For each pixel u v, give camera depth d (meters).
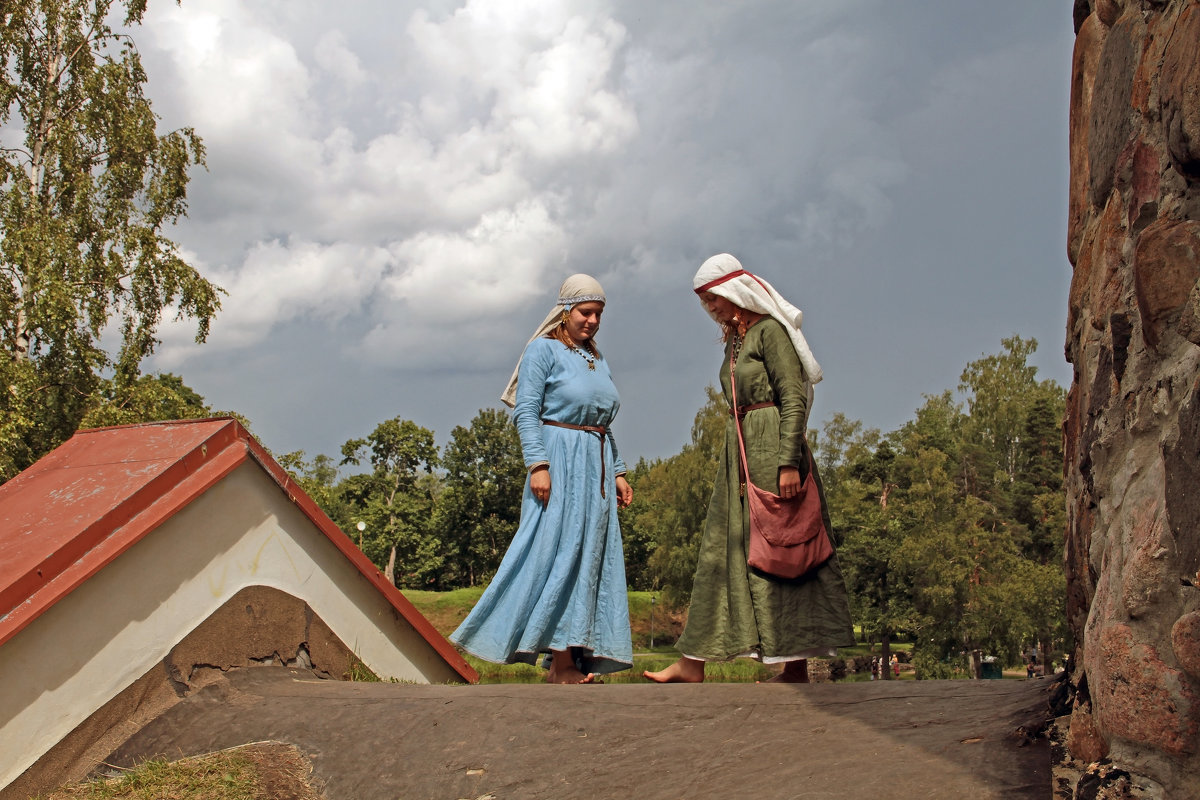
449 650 4.97
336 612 4.32
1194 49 1.54
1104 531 1.87
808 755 2.32
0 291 18.05
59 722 3.12
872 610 39.25
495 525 77.12
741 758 2.41
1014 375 49.62
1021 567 33.47
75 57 19.97
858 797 2.00
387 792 2.68
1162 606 1.54
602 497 4.77
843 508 44.19
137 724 3.35
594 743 2.71
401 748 2.90
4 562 3.16
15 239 18.20
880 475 50.66
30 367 17.42
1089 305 2.09
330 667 4.25
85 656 3.23
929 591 33.72
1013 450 48.56
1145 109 1.79
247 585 3.91
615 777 2.45
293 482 4.12
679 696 3.01
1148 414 1.68
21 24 19.56
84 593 3.25
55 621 3.15
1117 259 1.90
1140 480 1.69
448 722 3.01
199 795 2.79
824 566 3.75
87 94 19.41
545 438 4.71
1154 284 1.63
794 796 2.08
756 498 3.72
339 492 79.38
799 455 3.71
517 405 4.75
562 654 4.63
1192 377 1.50
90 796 2.90
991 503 42.56
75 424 18.48
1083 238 2.21
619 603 4.74
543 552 4.57
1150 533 1.58
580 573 4.62
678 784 2.32
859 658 37.84
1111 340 1.88
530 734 2.82
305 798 2.75
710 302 4.03
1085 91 2.27
